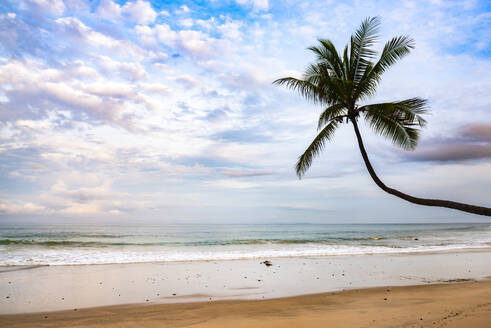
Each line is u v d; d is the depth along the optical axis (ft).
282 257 63.05
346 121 26.35
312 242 108.47
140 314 25.81
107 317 24.97
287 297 31.55
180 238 126.52
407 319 21.72
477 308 24.26
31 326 22.79
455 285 36.17
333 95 27.25
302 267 50.29
